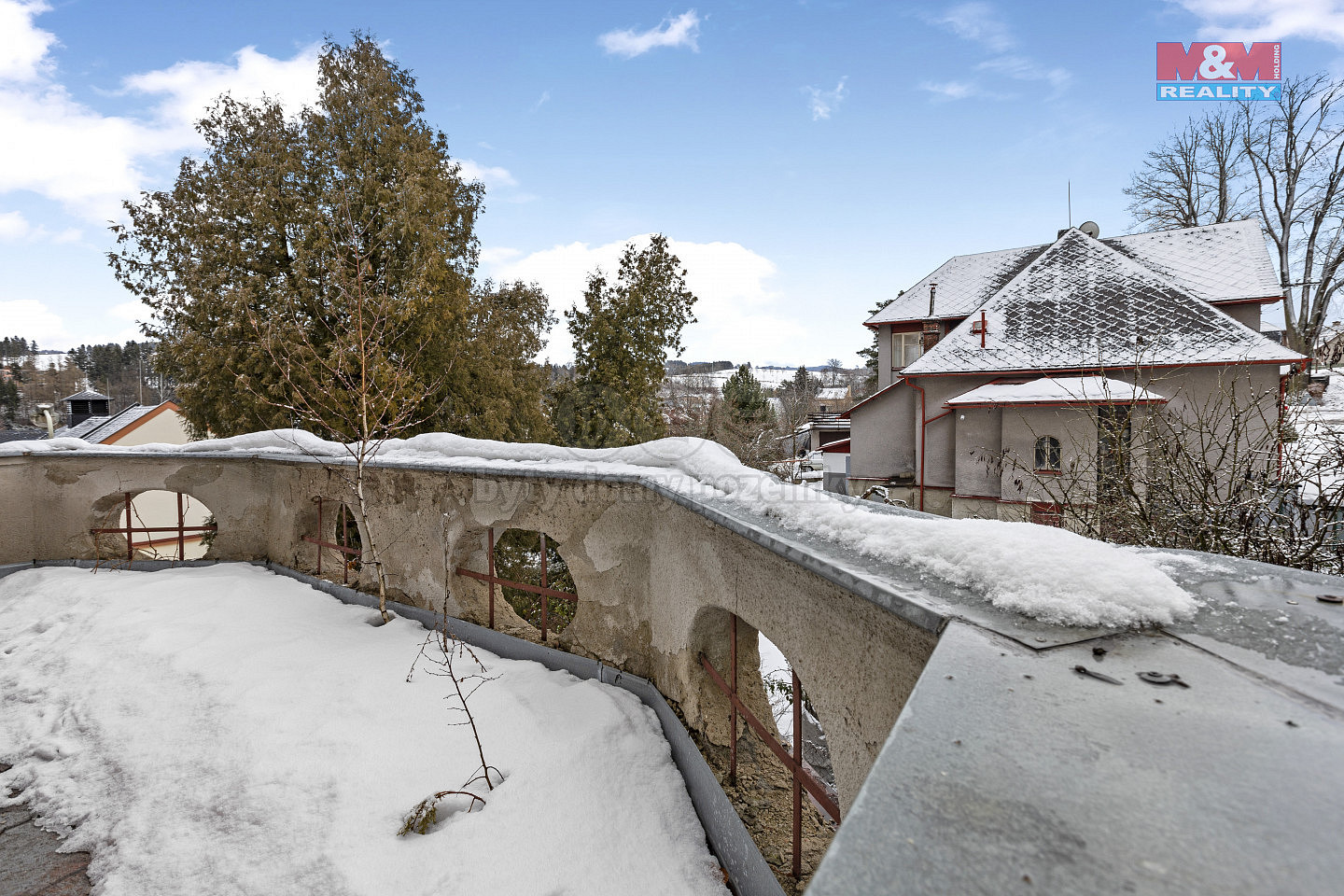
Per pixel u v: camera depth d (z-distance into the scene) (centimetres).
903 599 114
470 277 1503
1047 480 1111
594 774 265
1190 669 85
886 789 60
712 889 218
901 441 1631
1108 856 48
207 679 348
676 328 1758
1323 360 758
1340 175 1919
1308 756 62
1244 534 385
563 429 1662
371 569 500
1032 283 1520
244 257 1176
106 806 260
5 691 373
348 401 997
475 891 210
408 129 1388
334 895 208
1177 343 1180
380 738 290
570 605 938
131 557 597
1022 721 72
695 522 262
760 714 278
